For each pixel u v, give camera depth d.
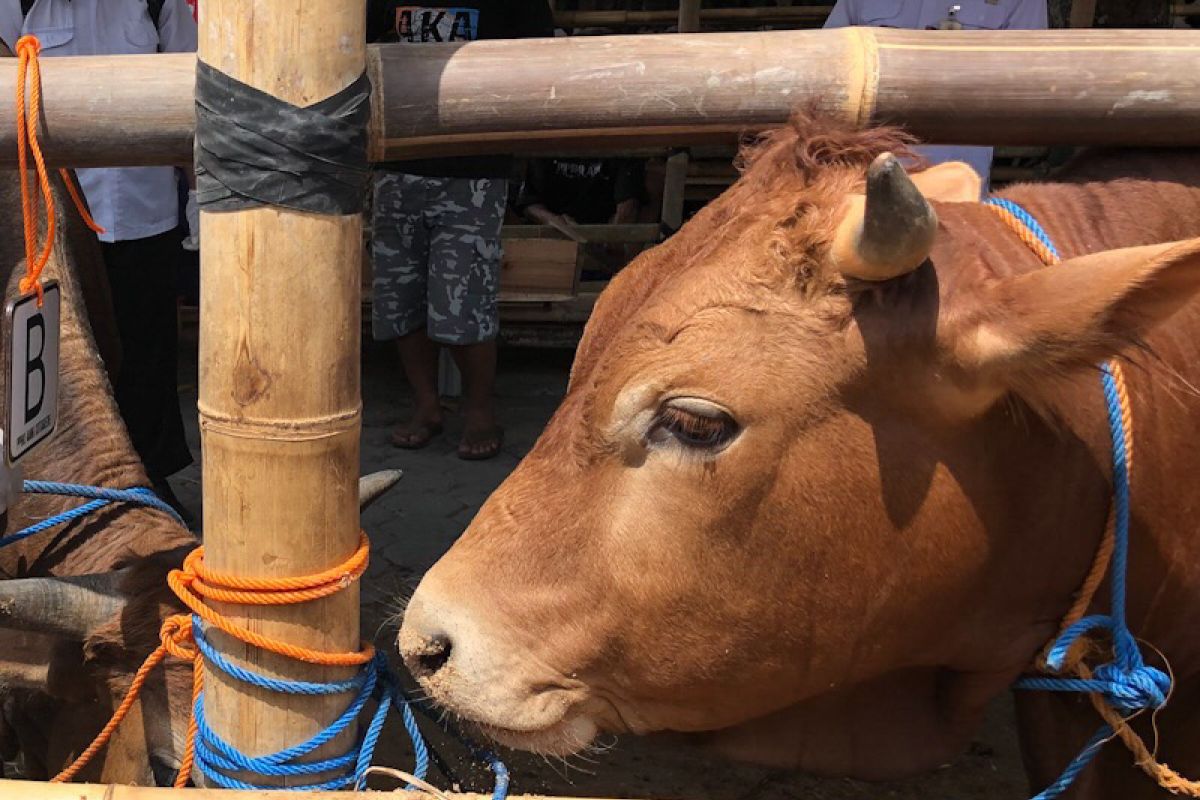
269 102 1.57
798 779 3.63
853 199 1.74
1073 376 1.72
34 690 2.40
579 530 1.86
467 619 1.88
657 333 1.77
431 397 5.80
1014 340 1.66
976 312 1.69
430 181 5.24
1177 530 2.04
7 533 2.63
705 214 1.94
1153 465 1.99
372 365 6.99
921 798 3.56
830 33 2.03
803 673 1.93
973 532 1.86
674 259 1.90
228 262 1.62
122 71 1.87
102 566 2.46
